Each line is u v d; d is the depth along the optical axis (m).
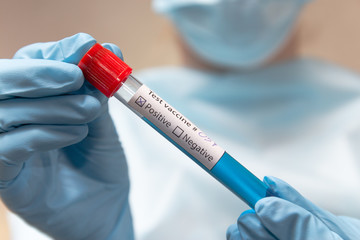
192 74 1.08
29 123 0.44
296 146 1.00
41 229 0.56
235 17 0.90
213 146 0.43
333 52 1.18
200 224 0.91
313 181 0.93
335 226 0.48
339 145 0.98
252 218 0.47
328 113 1.04
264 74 1.05
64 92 0.43
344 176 0.94
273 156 0.99
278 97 1.06
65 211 0.56
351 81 1.07
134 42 1.18
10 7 1.17
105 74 0.42
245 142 1.01
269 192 0.48
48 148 0.44
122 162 0.59
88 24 1.18
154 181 0.96
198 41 1.00
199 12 0.91
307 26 1.17
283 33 0.97
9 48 1.18
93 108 0.44
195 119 1.04
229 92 1.05
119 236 0.60
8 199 0.50
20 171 0.50
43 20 1.18
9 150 0.43
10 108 0.43
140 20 1.17
